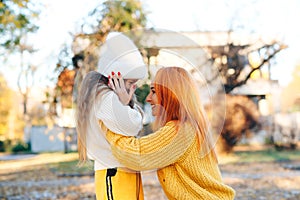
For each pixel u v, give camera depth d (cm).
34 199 749
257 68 1274
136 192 249
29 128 1750
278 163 1212
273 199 729
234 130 1291
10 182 948
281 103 1489
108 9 1016
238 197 748
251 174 1012
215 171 254
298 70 1447
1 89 1755
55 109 1227
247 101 1289
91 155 250
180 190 246
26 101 1609
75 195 782
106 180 245
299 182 891
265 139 1508
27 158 1447
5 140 1728
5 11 845
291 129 1502
